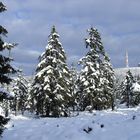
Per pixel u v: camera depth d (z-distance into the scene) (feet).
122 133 51.60
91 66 163.32
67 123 67.31
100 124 59.67
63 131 59.52
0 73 55.93
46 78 141.08
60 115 142.61
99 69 171.12
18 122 82.07
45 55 148.05
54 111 141.69
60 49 150.92
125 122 58.44
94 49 167.32
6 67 56.18
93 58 166.09
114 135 51.65
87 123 61.52
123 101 292.40
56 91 140.97
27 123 77.97
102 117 70.33
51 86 142.41
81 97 162.81
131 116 66.23
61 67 148.05
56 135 58.59
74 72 223.71
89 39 168.76
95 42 168.66
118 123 59.00
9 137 63.67
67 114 144.25
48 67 143.33
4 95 56.85
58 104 141.69
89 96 159.53
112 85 212.64
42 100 141.38
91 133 55.72
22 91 261.65
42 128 66.18
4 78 56.44
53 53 147.54
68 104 152.76
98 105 164.45
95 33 168.96
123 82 312.29
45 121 78.84
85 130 57.31
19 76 261.03
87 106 158.81
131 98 284.00
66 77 151.02
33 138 60.29
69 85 152.35
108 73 211.20
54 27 151.33
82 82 162.61
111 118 66.39
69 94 146.92
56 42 149.79
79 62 167.02
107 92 182.60
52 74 142.10
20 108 266.77
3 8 56.65
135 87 278.05
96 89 161.17
